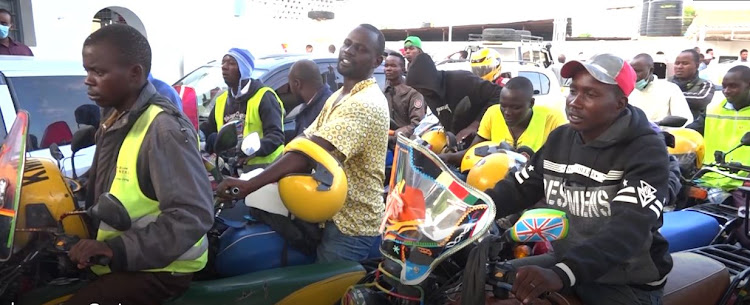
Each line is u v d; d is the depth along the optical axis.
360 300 2.05
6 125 3.98
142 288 2.12
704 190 4.22
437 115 4.88
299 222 2.75
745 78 4.70
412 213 2.07
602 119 2.14
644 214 2.00
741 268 3.07
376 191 2.87
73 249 1.97
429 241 2.00
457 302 2.15
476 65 5.96
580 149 2.28
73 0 9.78
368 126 2.70
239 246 2.66
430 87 4.66
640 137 2.14
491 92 4.66
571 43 18.48
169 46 11.65
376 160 2.82
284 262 2.72
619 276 2.29
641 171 2.08
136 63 2.06
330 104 2.94
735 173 4.12
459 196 2.01
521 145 3.92
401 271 2.05
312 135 2.62
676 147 4.38
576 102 2.17
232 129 2.70
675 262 2.94
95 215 1.88
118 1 10.59
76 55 9.89
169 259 1.99
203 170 2.11
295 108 6.35
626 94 2.13
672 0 20.00
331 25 17.58
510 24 20.14
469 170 3.41
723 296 2.87
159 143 2.01
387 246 2.10
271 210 2.70
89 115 3.37
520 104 3.86
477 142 4.30
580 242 2.18
